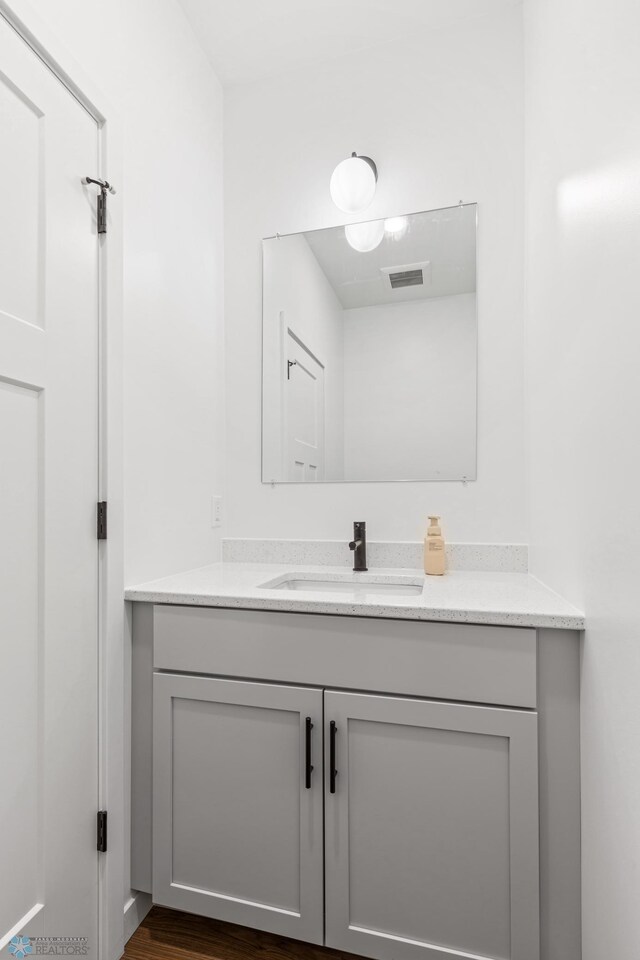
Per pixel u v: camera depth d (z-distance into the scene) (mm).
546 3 1335
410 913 1102
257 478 1856
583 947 1003
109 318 1216
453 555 1646
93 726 1165
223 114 1894
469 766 1076
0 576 932
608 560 886
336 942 1135
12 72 956
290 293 1849
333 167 1817
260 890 1190
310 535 1804
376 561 1708
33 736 1002
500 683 1060
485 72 1681
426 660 1101
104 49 1238
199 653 1244
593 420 973
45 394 1034
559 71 1218
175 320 1555
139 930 1269
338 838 1140
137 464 1349
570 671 1042
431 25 1708
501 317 1659
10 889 939
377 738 1130
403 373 1740
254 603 1198
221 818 1223
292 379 1841
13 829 949
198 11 1623
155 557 1436
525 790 1039
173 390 1538
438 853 1088
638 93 770
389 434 1747
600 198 940
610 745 864
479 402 1673
